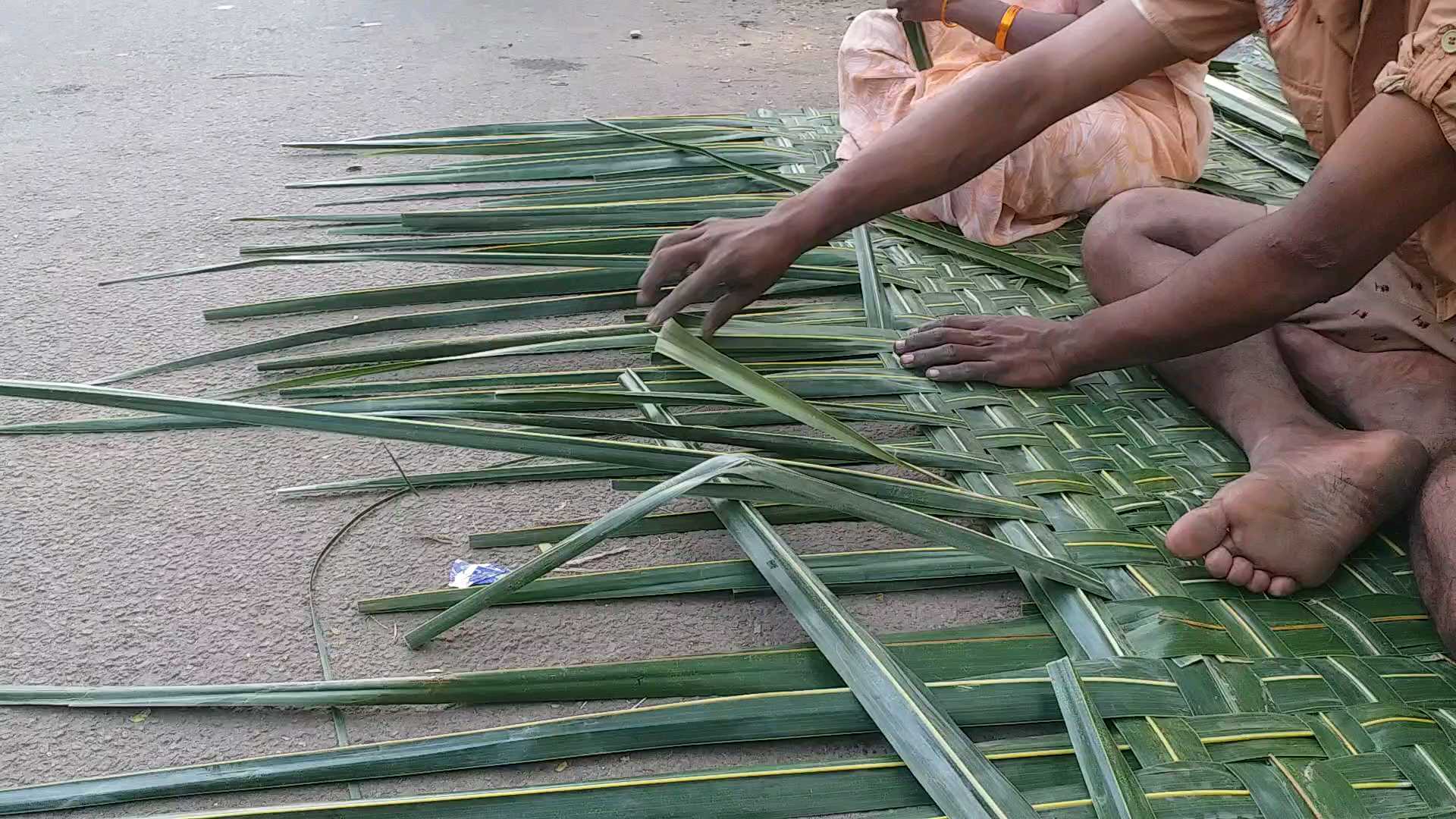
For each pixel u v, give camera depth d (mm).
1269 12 1374
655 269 1562
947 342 1698
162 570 1287
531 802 954
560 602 1268
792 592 1180
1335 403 1543
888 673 1044
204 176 2523
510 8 4391
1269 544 1227
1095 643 1153
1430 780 1002
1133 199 1716
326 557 1323
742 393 1404
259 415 1258
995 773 935
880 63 2443
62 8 4117
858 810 979
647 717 1051
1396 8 1229
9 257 2074
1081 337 1572
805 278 2010
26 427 1510
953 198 2244
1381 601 1253
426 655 1178
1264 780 990
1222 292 1297
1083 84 1466
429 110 3041
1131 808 931
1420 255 1402
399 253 2021
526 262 1994
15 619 1200
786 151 2633
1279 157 2688
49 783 997
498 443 1259
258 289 2004
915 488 1332
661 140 2445
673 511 1407
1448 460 1239
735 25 4277
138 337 1810
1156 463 1495
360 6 4332
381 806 939
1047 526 1350
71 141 2721
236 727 1086
